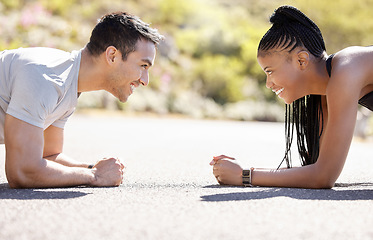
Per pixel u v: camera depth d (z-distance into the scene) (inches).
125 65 91.7
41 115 85.9
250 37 966.4
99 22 92.5
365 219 61.1
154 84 674.8
